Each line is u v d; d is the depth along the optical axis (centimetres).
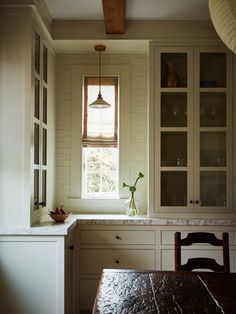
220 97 371
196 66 367
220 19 150
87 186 412
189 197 365
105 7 301
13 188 292
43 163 350
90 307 353
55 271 288
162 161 367
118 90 410
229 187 365
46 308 288
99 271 354
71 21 364
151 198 365
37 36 323
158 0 320
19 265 289
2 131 292
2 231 285
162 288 193
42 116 340
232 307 167
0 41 294
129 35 365
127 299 175
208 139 370
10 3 291
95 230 355
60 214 321
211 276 218
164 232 353
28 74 293
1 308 289
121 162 406
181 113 370
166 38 365
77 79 410
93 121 409
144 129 408
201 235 250
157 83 368
